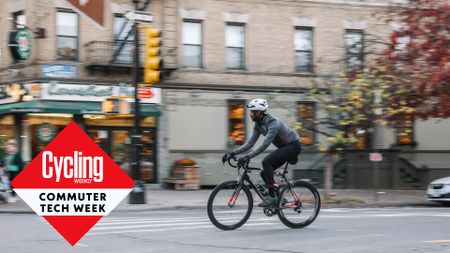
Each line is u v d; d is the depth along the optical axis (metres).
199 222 11.04
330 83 19.20
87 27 21.67
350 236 8.84
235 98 23.58
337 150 18.00
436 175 25.41
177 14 23.00
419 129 25.83
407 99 19.59
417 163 25.66
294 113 23.05
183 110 23.00
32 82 20.89
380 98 18.02
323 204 17.52
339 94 18.36
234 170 23.53
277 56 24.19
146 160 22.59
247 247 7.80
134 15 15.69
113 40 22.02
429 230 9.67
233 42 23.81
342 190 23.06
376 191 18.55
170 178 22.23
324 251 7.51
